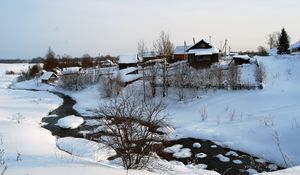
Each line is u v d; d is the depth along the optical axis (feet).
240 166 67.62
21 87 292.20
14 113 128.98
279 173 22.02
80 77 229.25
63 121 112.78
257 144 79.61
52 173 23.67
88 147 66.54
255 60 177.47
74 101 185.06
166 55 175.01
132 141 35.55
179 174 40.47
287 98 113.60
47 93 231.09
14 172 23.91
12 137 66.54
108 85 170.19
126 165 34.58
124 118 36.17
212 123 103.71
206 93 140.56
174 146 82.89
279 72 154.10
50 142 74.02
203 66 181.78
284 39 220.64
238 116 105.81
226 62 202.90
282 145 75.25
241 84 136.15
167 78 153.58
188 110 124.88
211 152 78.59
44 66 370.12
